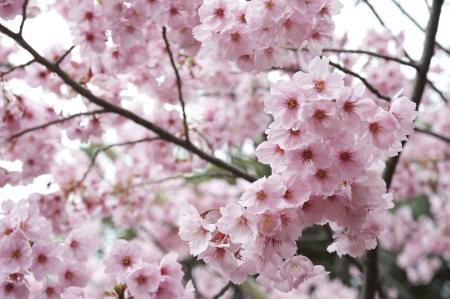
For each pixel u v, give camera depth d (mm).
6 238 829
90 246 933
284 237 740
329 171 740
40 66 1104
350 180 755
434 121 1957
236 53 882
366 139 747
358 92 733
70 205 1301
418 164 1938
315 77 730
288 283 780
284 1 820
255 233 733
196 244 766
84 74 1114
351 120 735
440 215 2242
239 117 1680
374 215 815
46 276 893
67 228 1271
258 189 735
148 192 1496
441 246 2258
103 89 1160
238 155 1811
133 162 1498
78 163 1447
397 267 2990
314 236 1680
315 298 2285
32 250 848
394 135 753
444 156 1930
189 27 1000
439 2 1076
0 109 1094
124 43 1000
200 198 1911
